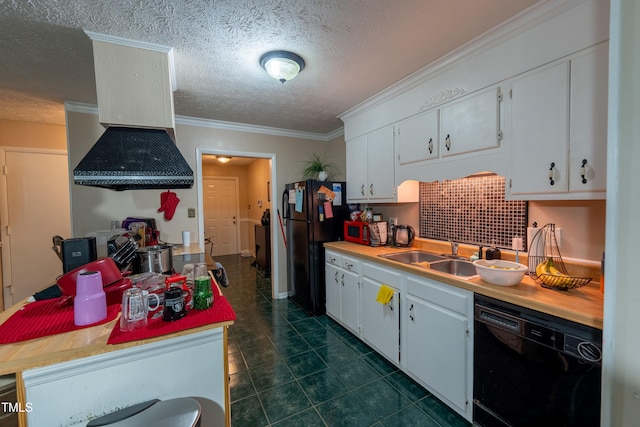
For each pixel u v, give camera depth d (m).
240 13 1.35
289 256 3.65
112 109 1.50
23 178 3.03
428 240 2.49
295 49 1.69
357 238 2.93
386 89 2.32
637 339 0.73
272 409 1.70
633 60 0.70
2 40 1.53
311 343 2.50
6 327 1.07
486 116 1.65
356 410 1.69
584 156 1.26
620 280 0.75
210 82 2.14
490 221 2.00
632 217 0.72
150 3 1.26
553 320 1.17
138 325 1.07
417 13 1.38
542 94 1.40
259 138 3.51
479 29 1.52
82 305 1.09
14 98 2.38
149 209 2.87
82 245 1.58
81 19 1.36
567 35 1.30
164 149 1.62
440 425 1.57
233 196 6.78
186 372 1.10
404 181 2.30
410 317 1.91
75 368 0.94
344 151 3.58
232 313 1.20
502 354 1.36
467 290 1.52
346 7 1.33
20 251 3.03
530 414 1.25
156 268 1.80
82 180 1.41
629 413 0.75
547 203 1.67
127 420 0.89
